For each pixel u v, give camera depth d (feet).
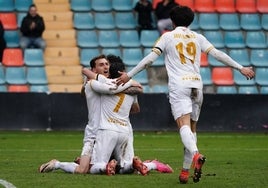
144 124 215.51
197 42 102.42
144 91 237.66
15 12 251.39
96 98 113.91
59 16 252.62
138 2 250.78
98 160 112.47
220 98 218.79
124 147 113.80
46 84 236.02
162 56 242.37
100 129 112.57
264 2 265.75
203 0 263.29
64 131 212.84
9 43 243.60
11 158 144.46
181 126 98.99
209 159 145.38
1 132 208.85
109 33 250.98
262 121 220.43
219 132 218.38
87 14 254.47
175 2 250.57
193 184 101.40
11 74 235.81
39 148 167.53
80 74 239.91
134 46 248.52
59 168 115.24
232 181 106.11
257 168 127.34
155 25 255.09
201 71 244.01
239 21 261.03
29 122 212.84
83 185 99.71
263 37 258.78
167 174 113.80
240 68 101.09
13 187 98.17
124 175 111.45
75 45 246.88
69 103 213.46
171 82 100.78
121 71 114.83
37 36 241.35
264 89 245.24
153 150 165.68
